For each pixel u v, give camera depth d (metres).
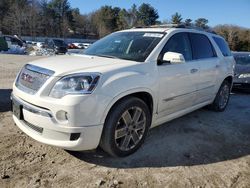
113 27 80.88
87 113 3.23
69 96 3.19
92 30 83.50
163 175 3.44
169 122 5.32
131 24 77.69
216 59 5.64
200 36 5.34
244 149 4.34
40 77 3.44
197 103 5.27
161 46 4.27
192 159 3.88
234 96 8.48
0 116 5.10
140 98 4.05
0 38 25.52
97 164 3.61
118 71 3.59
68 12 76.69
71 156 3.76
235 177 3.50
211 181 3.38
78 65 3.60
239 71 8.86
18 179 3.21
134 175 3.41
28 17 61.94
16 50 25.33
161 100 4.19
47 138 3.36
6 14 62.84
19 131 4.45
